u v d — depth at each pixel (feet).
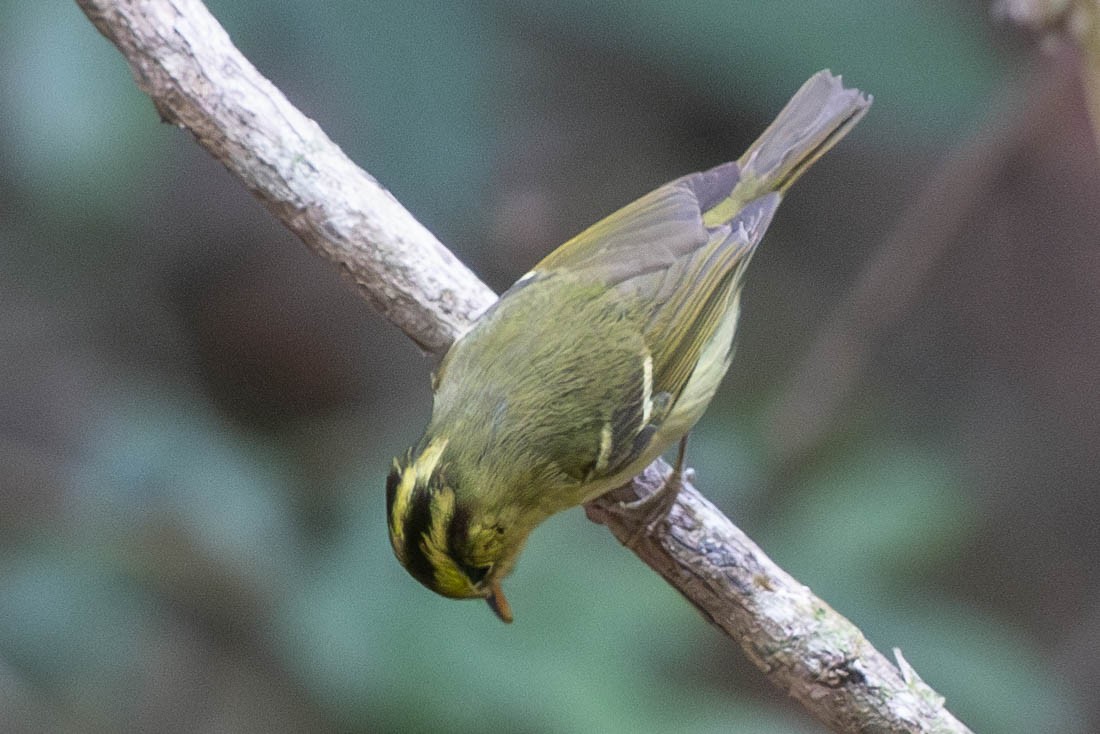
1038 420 52.44
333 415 45.16
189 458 35.24
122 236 43.62
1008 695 35.63
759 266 51.62
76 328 44.11
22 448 38.34
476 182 34.73
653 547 25.81
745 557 25.59
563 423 25.68
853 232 51.70
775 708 41.16
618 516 26.11
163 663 35.91
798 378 44.91
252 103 26.94
